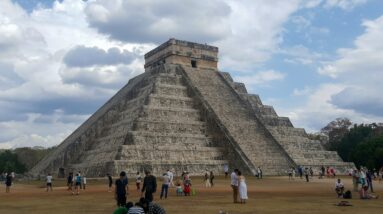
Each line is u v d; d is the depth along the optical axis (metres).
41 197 35.72
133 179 57.91
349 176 69.81
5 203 30.27
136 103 76.00
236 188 28.36
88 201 30.80
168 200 30.44
